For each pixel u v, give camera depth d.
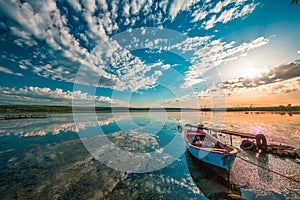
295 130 15.02
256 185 5.65
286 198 4.89
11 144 12.10
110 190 5.46
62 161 8.18
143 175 6.57
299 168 7.03
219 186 5.65
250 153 9.30
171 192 5.32
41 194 5.25
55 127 21.47
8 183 5.96
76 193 5.29
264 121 23.98
